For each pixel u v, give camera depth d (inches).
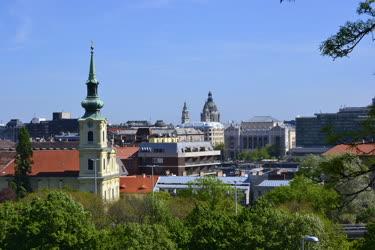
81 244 3545.8
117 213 5187.0
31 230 3521.2
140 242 3496.6
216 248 3499.0
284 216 3656.5
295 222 3641.7
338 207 1417.3
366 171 1343.5
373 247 3073.3
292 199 5743.1
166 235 3609.7
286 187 6008.9
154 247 3496.6
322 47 1615.4
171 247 3511.3
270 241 3553.2
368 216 5334.6
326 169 1370.6
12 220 3678.6
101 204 5546.3
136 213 5137.8
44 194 6254.9
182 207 5787.4
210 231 3558.1
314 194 5590.6
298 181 5920.3
